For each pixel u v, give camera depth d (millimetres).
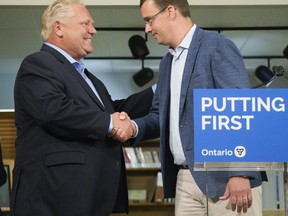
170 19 2160
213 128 1498
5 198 3641
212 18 5242
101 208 2010
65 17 2133
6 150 4078
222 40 2074
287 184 1523
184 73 2080
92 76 2285
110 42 6160
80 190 1921
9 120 4098
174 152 2133
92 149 1998
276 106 1507
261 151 1496
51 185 1924
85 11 2189
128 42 5859
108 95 2346
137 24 5438
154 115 2367
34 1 3926
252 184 1945
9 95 7672
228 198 1946
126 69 7625
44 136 1988
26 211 1929
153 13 2174
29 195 1941
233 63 2012
